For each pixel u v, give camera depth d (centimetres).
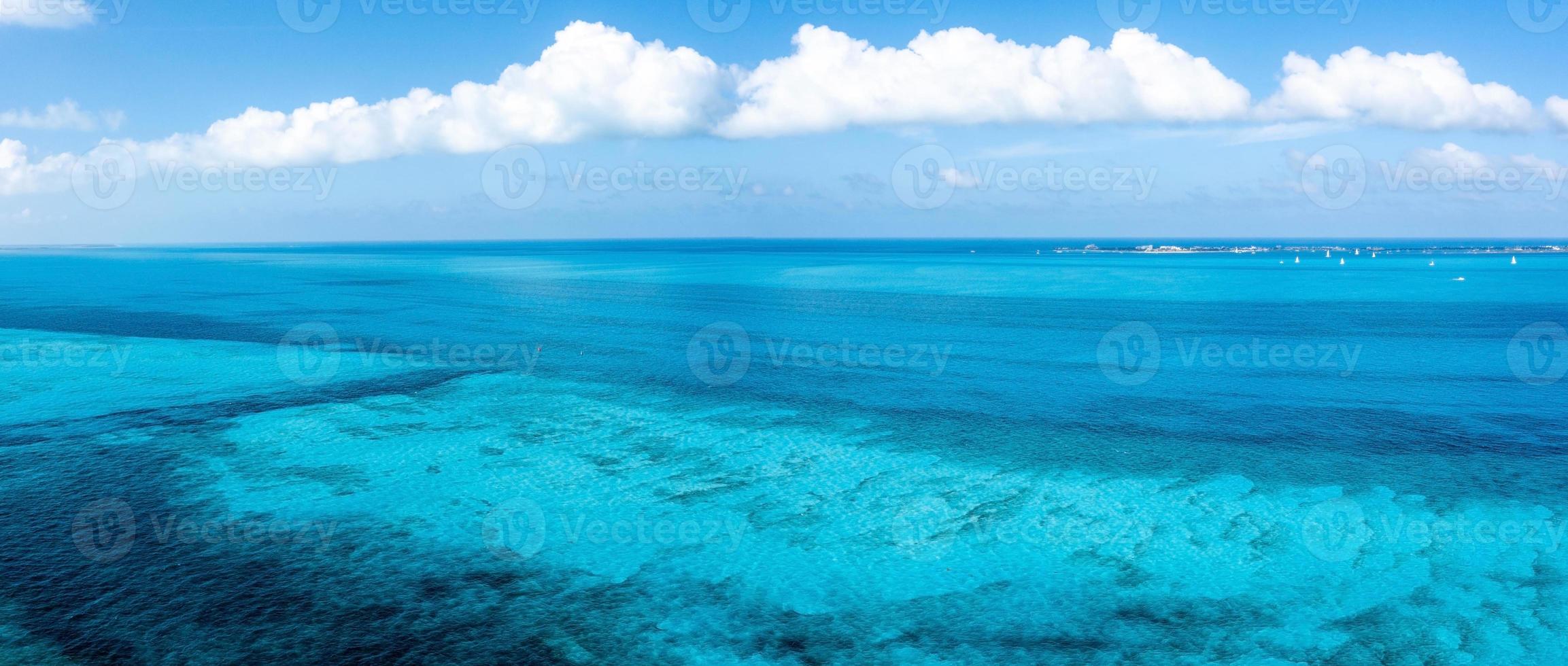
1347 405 2458
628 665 1110
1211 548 1444
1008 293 6512
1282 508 1623
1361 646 1134
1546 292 6181
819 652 1144
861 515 1606
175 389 2691
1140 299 5838
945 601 1276
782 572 1373
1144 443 2070
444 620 1206
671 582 1336
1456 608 1230
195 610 1219
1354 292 6381
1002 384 2784
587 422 2275
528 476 1830
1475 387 2703
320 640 1147
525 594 1290
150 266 11619
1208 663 1104
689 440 2106
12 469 1845
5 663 1073
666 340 3816
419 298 6031
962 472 1855
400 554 1422
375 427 2222
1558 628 1170
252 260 14212
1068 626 1202
